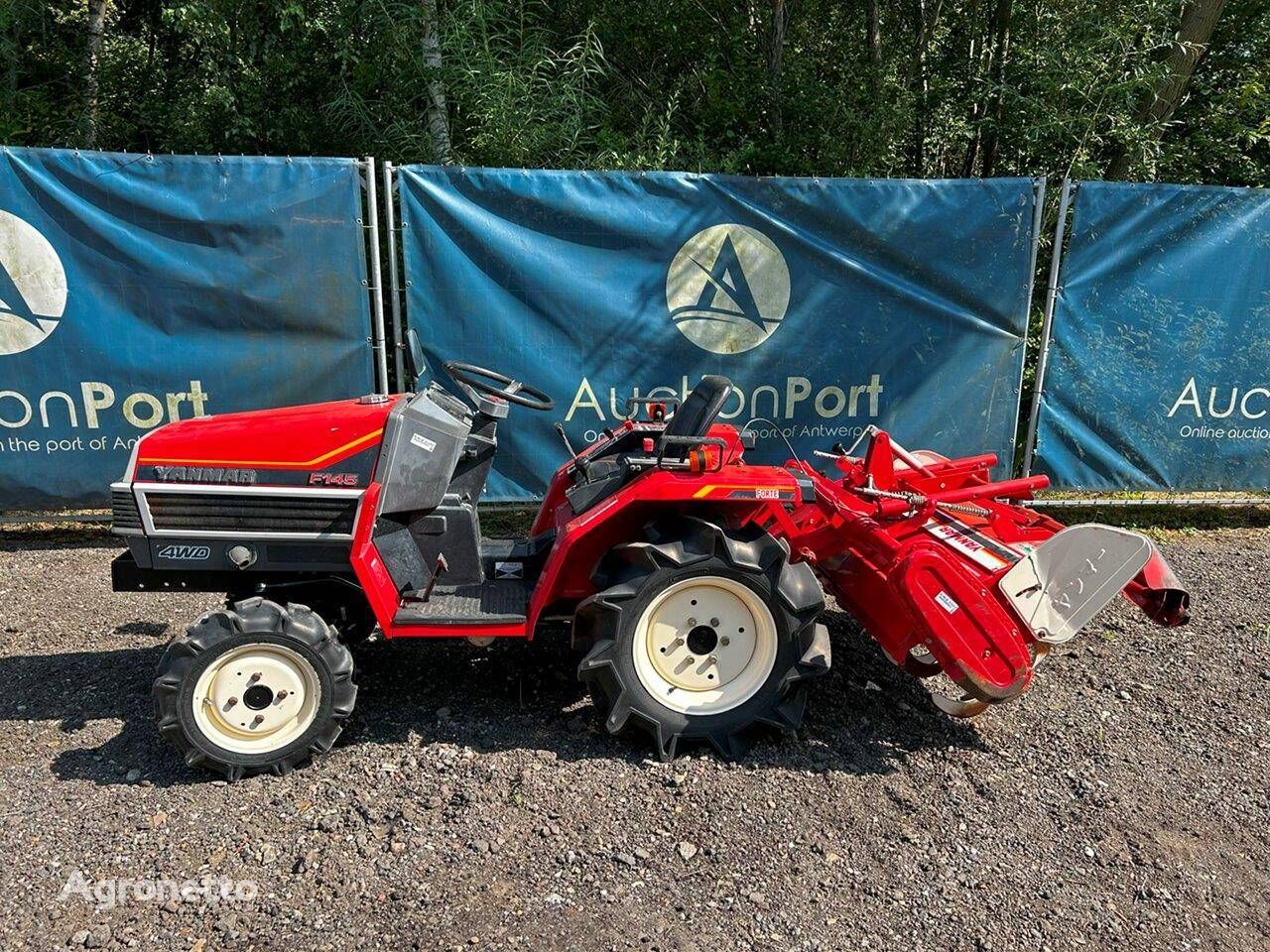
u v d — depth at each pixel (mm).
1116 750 3389
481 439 3814
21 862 2658
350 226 5141
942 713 3625
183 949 2357
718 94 8453
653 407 4172
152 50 9523
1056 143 7926
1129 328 5715
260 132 8094
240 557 3174
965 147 9055
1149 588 3484
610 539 3412
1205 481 5977
